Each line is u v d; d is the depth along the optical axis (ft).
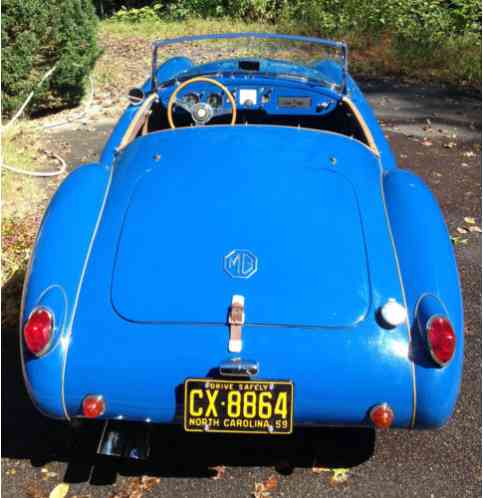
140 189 7.81
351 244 7.02
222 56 12.96
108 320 6.39
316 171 8.00
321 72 12.26
